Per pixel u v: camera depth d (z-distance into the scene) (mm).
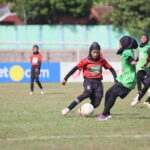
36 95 61531
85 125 32156
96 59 35406
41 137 28000
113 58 128375
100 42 137500
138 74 49344
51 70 89562
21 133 29516
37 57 63562
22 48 134875
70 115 37969
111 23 152625
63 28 136750
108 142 26312
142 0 136625
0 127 32031
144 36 49438
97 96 35781
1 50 128000
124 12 137250
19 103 50281
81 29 136750
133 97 57031
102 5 180250
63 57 129125
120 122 33406
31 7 150875
